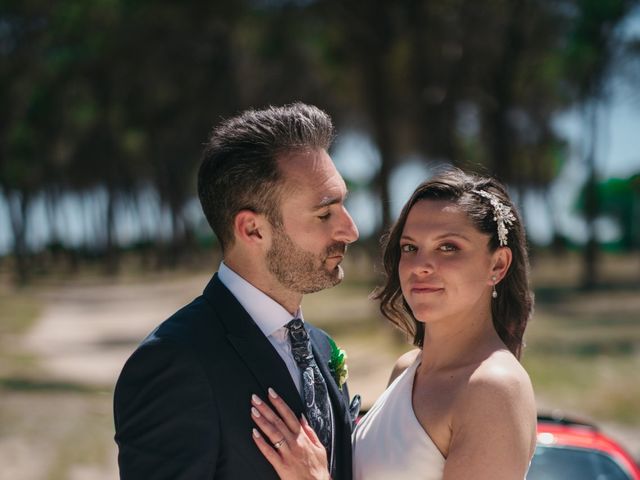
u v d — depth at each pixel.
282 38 20.67
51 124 43.59
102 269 64.62
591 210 30.47
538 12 21.27
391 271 3.12
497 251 2.81
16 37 35.59
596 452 4.15
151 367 2.55
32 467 8.08
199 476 2.49
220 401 2.56
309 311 24.66
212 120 31.62
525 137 36.59
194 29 23.64
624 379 12.44
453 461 2.54
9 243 60.06
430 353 2.84
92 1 25.53
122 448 2.56
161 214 59.41
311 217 2.71
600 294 27.48
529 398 2.58
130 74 31.94
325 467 2.62
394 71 19.67
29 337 21.84
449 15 19.59
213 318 2.70
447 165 2.93
